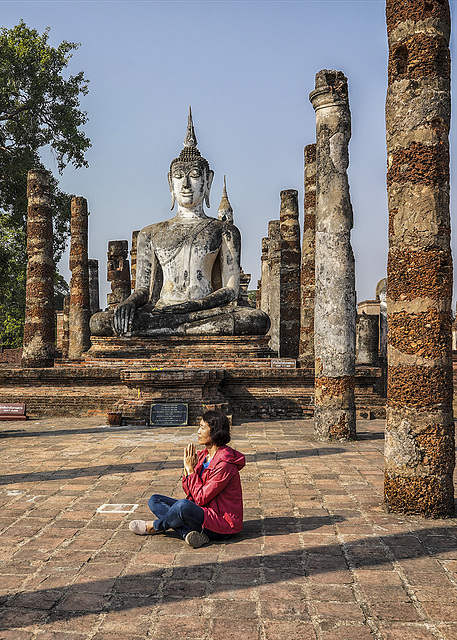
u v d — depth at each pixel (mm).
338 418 10914
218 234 18969
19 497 7121
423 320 6281
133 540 5613
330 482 7820
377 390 15359
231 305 18266
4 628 3932
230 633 3846
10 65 28922
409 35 6543
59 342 42125
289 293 23703
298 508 6637
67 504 6812
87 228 23250
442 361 6293
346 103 11156
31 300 18125
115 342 17094
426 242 6305
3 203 31672
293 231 23672
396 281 6469
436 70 6504
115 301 29531
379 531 5824
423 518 6238
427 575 4746
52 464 8961
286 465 8875
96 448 10273
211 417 5816
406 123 6496
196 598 4348
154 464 8891
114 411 13234
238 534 5762
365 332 26734
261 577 4715
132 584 4602
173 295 18547
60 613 4137
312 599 4320
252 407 14586
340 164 11117
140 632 3871
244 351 16484
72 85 30922
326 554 5215
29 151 30281
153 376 13000
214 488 5504
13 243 32281
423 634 3824
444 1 6617
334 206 11055
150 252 19234
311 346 18375
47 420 14328
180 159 19453
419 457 6270
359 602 4273
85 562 5062
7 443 10898
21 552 5309
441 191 6402
